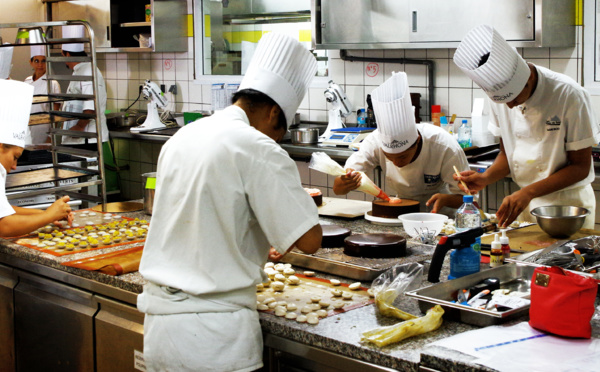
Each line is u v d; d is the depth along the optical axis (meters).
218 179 1.67
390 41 4.29
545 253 2.12
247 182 1.68
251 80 1.83
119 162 6.61
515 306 1.64
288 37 1.82
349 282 2.08
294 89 1.85
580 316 1.47
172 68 6.20
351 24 4.45
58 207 2.75
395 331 1.57
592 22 3.86
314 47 4.66
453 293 1.82
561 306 1.49
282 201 1.67
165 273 1.75
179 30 5.95
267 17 5.61
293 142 4.64
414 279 1.95
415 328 1.58
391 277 1.98
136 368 2.16
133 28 6.14
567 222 2.40
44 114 3.96
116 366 2.25
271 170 1.67
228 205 1.67
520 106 2.91
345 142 4.39
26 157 4.41
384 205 2.78
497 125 3.16
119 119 6.00
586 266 2.07
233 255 1.71
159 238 1.80
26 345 2.66
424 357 1.42
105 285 2.22
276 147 1.71
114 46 6.07
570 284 1.48
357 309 1.82
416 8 4.12
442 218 2.57
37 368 2.62
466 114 4.46
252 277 1.74
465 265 1.96
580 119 2.76
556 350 1.42
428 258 2.20
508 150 3.06
